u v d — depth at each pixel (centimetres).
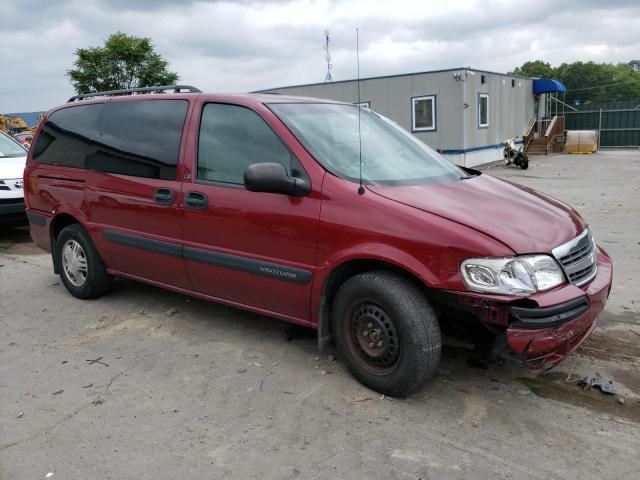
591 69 9156
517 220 340
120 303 539
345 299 359
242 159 407
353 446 306
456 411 340
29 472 289
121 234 485
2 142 938
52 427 329
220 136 422
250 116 410
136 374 395
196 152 434
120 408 350
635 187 1355
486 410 341
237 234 403
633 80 8912
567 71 9369
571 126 3122
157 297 554
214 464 293
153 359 418
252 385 376
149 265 475
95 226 508
